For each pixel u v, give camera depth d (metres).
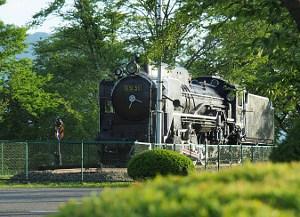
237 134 39.00
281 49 14.58
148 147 29.30
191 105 34.00
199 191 5.59
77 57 52.19
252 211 5.02
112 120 31.50
